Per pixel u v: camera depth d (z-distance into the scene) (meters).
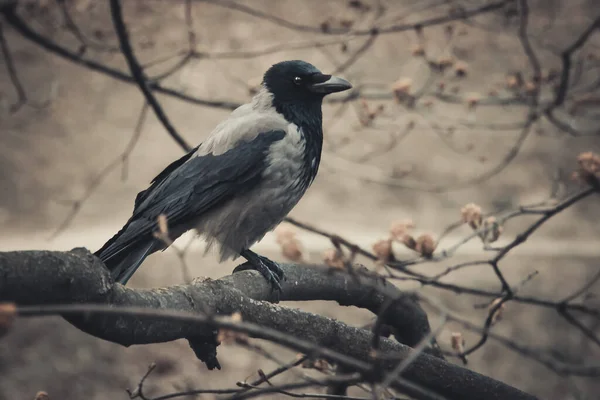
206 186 8.24
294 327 5.68
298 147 8.47
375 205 23.23
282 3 31.19
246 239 8.46
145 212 8.23
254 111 8.71
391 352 5.83
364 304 7.11
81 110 26.81
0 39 10.81
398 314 7.09
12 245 19.67
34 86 27.11
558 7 26.27
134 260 7.55
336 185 24.06
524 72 14.51
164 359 14.98
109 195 23.27
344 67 10.97
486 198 23.33
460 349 6.20
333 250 4.52
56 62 28.52
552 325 15.89
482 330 4.02
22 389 14.02
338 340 5.75
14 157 24.22
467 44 24.03
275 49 11.06
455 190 23.48
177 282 17.58
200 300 5.31
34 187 23.11
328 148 11.95
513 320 15.99
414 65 24.34
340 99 11.13
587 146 25.02
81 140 25.72
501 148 25.33
